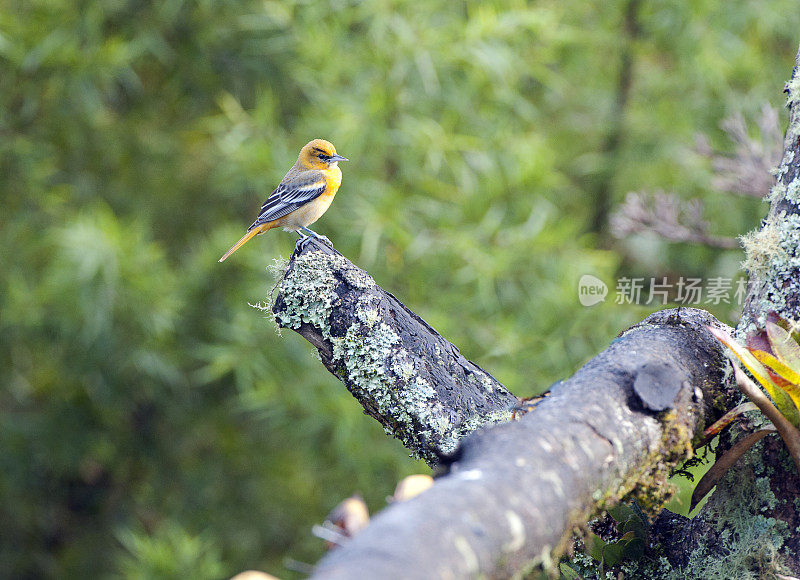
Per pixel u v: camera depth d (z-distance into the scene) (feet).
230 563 42.01
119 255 33.04
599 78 44.96
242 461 43.91
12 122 37.86
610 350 8.86
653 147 42.22
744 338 9.39
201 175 41.27
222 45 38.88
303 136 35.78
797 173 9.73
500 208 35.88
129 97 40.65
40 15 35.24
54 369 40.75
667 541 9.52
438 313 33.06
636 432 7.68
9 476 41.06
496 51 33.14
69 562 43.80
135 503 44.68
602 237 42.32
